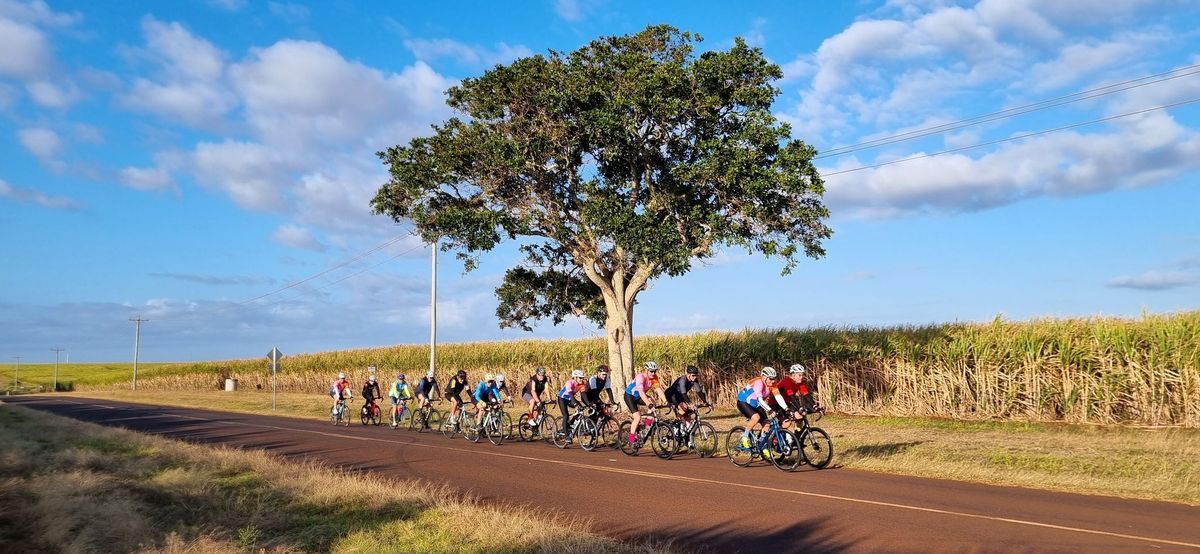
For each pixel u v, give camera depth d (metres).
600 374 17.53
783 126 22.05
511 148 23.31
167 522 8.61
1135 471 12.42
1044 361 21.53
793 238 23.25
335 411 27.30
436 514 8.87
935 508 9.63
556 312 28.59
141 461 13.16
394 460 15.47
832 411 26.05
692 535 8.34
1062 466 13.09
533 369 37.94
